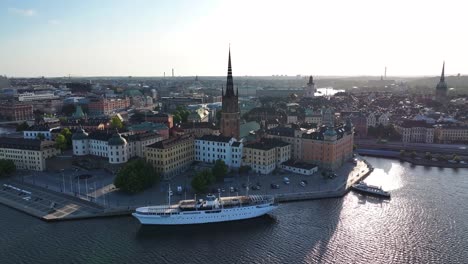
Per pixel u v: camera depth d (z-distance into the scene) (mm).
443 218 173500
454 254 140750
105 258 137750
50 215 172250
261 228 164125
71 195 195625
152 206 170750
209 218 166875
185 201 173000
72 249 143750
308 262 135625
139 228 163000
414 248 145250
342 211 182625
